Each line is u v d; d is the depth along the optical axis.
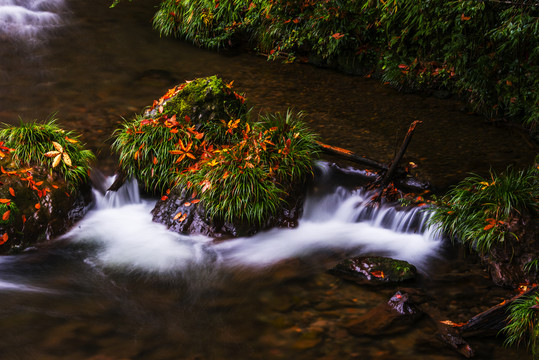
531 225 4.26
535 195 4.36
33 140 4.56
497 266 4.21
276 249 4.48
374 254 4.45
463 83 5.63
